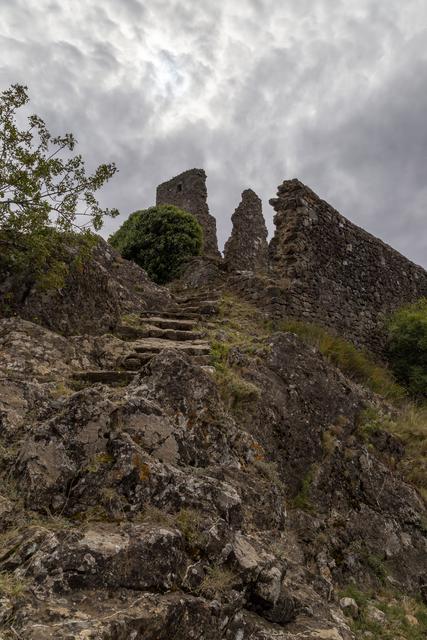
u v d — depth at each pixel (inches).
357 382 379.6
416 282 575.2
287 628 138.6
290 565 180.9
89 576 110.8
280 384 268.7
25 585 105.2
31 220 261.0
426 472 280.2
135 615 105.3
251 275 452.4
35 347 242.5
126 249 663.8
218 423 198.4
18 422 163.8
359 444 269.6
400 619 190.4
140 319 339.6
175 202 880.9
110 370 255.6
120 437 151.0
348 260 485.1
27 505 133.3
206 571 127.9
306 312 426.3
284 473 233.0
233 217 759.7
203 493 147.9
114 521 132.0
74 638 94.2
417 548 238.1
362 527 232.2
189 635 113.1
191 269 595.5
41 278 266.2
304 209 449.7
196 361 266.2
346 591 195.3
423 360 464.4
